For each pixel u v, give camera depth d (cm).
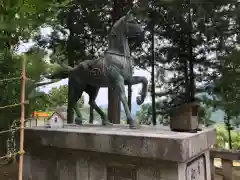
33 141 339
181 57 688
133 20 347
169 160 235
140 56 745
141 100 355
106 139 273
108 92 657
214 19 566
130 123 334
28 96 262
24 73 195
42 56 250
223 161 408
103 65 348
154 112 701
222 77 541
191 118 283
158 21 663
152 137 244
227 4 538
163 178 245
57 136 316
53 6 246
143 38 690
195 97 619
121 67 339
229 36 584
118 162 274
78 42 700
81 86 401
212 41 640
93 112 675
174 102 677
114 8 688
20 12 222
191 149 247
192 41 659
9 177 459
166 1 554
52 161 331
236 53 513
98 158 290
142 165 259
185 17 622
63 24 667
